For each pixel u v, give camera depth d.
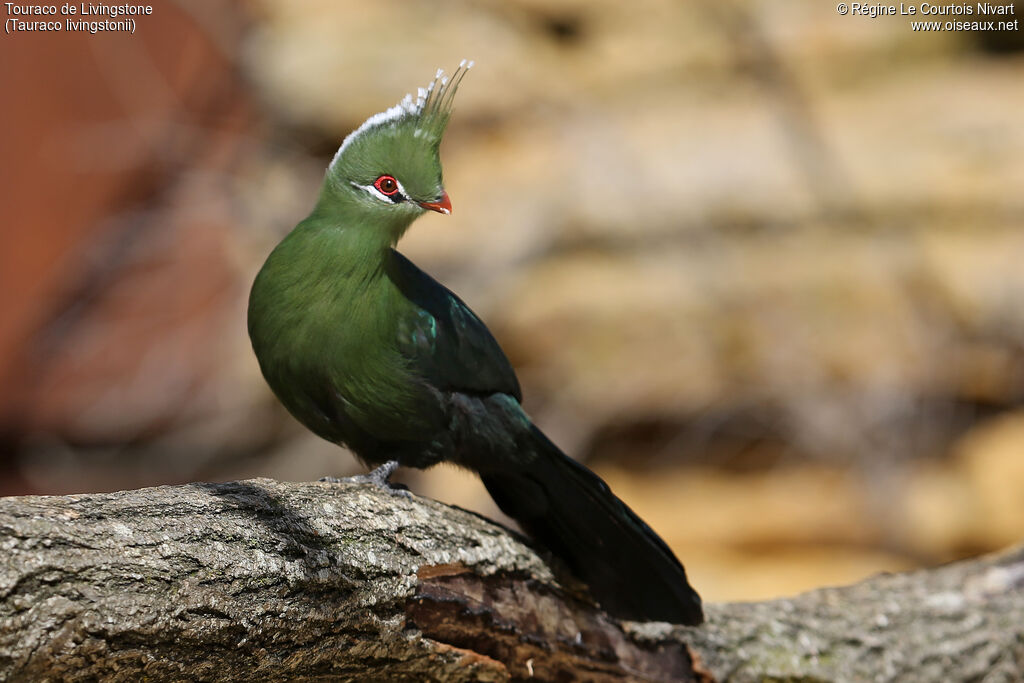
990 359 12.95
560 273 13.76
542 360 13.77
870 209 13.28
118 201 15.32
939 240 13.16
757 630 6.30
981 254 13.03
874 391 13.12
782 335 13.28
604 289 13.57
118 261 15.23
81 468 14.93
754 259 13.41
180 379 14.83
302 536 4.39
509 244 13.82
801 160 13.48
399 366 5.50
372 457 5.93
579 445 13.59
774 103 13.87
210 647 4.02
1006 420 13.10
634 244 13.62
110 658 3.74
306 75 14.58
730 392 13.43
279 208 14.90
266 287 5.50
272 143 15.09
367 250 5.42
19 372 14.90
